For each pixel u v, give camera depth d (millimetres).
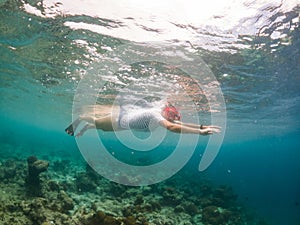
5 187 10492
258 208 25766
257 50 12891
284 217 24047
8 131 40875
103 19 11094
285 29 11117
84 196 10992
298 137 45594
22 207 7383
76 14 10992
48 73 19922
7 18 12055
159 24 10961
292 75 16000
